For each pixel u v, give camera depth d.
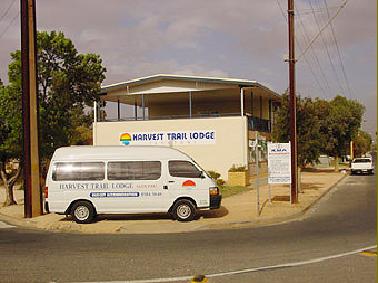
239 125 35.25
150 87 37.44
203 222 15.58
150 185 15.98
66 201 15.91
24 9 17.84
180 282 8.30
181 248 11.48
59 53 25.03
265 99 44.59
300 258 10.04
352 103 57.00
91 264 9.78
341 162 82.44
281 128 26.45
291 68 20.50
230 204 20.55
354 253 10.48
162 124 36.59
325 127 52.22
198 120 36.00
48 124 23.22
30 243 12.59
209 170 35.53
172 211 15.98
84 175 16.00
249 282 8.16
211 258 10.20
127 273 8.97
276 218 16.45
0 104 22.16
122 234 14.18
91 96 26.53
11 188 23.12
